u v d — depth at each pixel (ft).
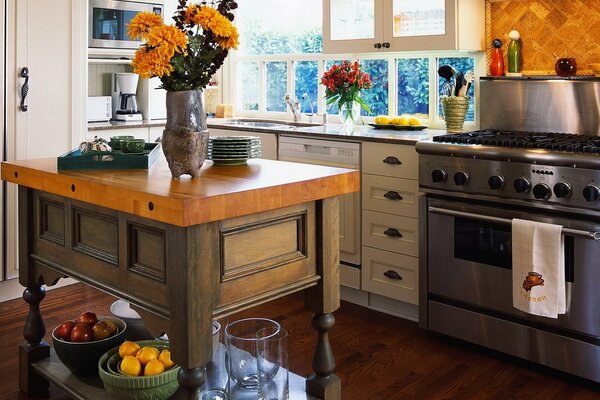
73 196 7.50
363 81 14.08
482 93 12.61
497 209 10.07
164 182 7.11
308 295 7.94
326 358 7.97
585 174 9.05
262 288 7.07
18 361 10.19
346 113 14.23
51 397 9.07
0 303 12.83
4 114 12.51
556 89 11.59
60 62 13.19
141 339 9.03
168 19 17.29
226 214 6.49
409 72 14.79
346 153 12.68
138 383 7.39
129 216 6.95
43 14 12.85
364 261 12.64
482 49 13.08
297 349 10.75
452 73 13.05
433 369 10.07
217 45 7.43
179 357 6.47
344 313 12.57
